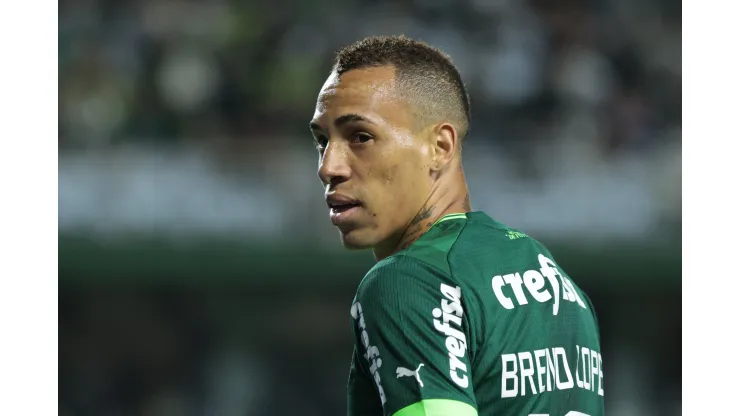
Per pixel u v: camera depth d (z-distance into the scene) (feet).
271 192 119.03
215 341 124.57
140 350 123.95
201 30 141.28
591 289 120.06
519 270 24.14
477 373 22.53
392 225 25.16
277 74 136.77
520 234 25.58
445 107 25.49
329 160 24.80
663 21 146.00
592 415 24.43
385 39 25.85
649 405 121.39
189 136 133.08
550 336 23.66
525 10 142.92
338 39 139.33
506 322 22.95
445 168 25.63
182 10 143.74
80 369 123.65
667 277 117.50
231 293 120.98
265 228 118.21
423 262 23.07
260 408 124.16
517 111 133.08
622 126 133.08
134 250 117.60
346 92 24.84
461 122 26.14
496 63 135.23
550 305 24.07
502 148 120.98
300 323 123.34
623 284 118.42
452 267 23.12
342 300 121.90
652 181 119.24
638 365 121.70
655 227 117.50
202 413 124.26
